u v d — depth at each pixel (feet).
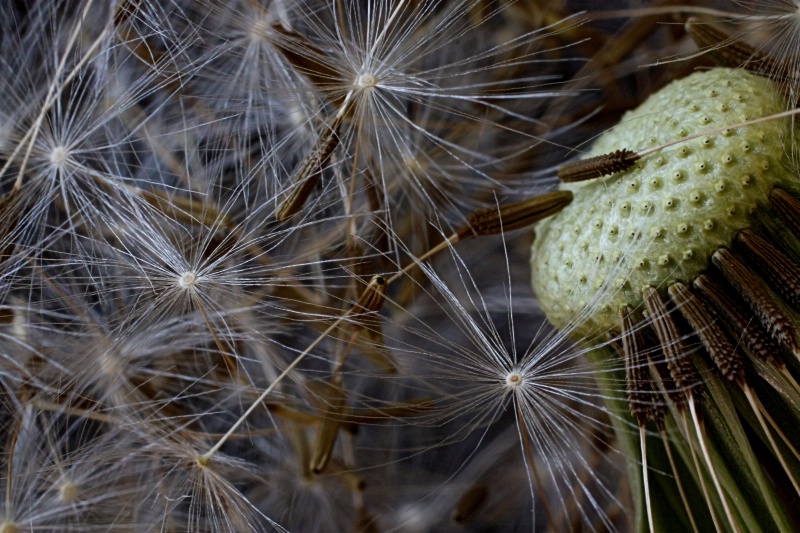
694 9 0.28
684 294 0.26
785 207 0.26
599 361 0.27
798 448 0.27
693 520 0.27
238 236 0.28
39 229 0.28
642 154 0.26
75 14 0.28
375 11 0.28
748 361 0.26
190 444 0.28
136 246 0.28
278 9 0.28
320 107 0.28
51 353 0.28
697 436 0.27
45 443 0.28
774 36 0.27
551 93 0.28
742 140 0.26
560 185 0.28
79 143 0.28
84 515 0.28
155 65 0.28
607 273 0.27
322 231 0.28
